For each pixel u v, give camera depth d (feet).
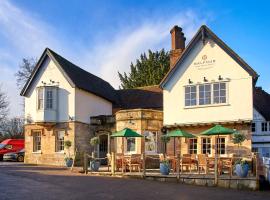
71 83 102.53
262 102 144.77
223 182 61.31
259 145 136.87
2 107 184.34
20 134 184.96
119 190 52.49
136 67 186.29
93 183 59.00
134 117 92.58
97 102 113.19
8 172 72.64
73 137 101.24
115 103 122.21
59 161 102.17
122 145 93.66
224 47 85.15
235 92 83.30
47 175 68.80
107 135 107.76
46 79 107.34
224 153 82.84
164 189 55.31
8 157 117.50
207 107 85.66
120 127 95.09
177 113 88.84
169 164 70.59
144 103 118.01
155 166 88.43
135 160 74.84
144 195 49.01
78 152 101.76
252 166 68.03
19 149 123.54
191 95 88.07
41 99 105.29
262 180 60.59
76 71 112.06
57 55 109.19
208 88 86.22
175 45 104.88
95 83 118.21
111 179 65.57
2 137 181.37
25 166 92.73
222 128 69.10
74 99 102.58
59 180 61.41
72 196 46.09
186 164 74.43
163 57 181.57
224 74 84.74
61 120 104.06
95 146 107.45
